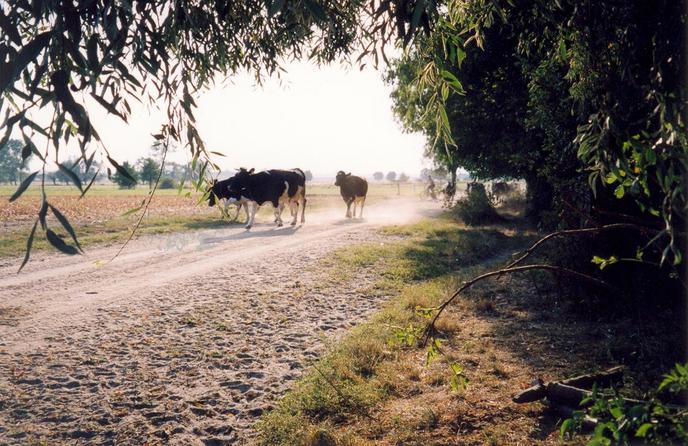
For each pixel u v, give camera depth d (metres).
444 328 6.80
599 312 6.67
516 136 14.74
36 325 7.31
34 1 2.04
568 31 3.82
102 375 5.61
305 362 5.93
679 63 2.88
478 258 12.63
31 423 4.52
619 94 3.28
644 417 2.24
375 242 15.06
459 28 4.09
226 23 4.75
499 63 14.13
